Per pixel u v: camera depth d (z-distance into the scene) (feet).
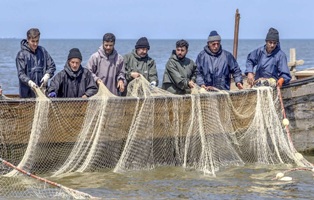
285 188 33.50
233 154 38.91
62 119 34.76
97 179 34.68
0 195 31.19
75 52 35.94
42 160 35.09
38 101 33.94
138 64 39.40
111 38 37.93
